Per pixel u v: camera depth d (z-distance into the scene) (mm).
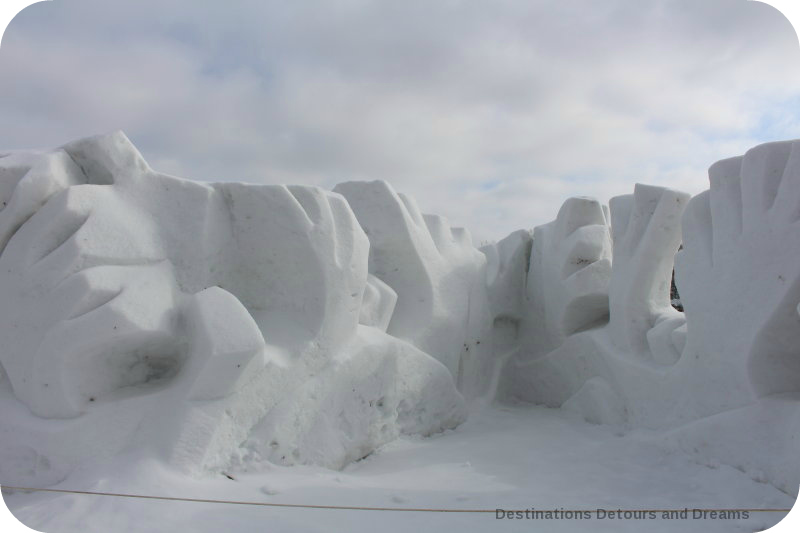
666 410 5359
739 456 4344
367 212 6707
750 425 4305
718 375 4738
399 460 5156
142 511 3273
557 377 7352
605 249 7070
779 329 4246
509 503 3877
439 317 6629
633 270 6152
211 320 4078
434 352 6555
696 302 5000
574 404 6820
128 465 3705
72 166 4516
